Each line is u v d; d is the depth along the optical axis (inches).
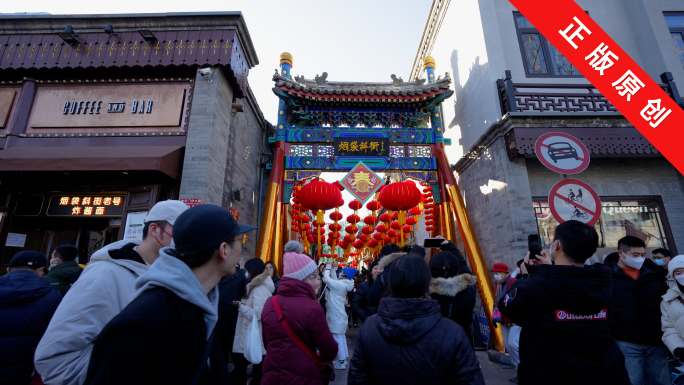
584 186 193.5
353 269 292.8
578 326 72.1
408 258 71.2
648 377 122.3
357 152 371.6
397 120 391.9
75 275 138.5
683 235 289.4
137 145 258.1
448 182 355.9
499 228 297.9
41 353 52.5
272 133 446.3
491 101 323.9
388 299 67.7
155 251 72.1
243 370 149.7
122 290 62.9
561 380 71.1
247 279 175.5
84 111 266.5
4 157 225.1
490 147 316.2
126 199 250.8
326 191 312.3
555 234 85.7
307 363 95.5
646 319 121.2
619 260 133.0
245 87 319.9
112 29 270.5
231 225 53.6
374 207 395.9
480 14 350.0
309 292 105.4
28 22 271.0
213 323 49.2
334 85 391.9
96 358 38.2
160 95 272.5
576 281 73.2
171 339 42.5
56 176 252.2
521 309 78.7
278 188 346.0
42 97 269.6
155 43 273.4
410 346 62.3
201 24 280.7
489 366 226.5
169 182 252.2
